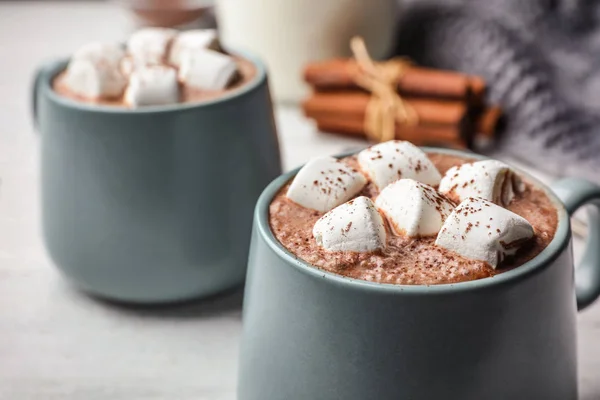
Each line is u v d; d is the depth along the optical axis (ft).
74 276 1.73
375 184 1.45
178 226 1.66
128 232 1.66
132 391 1.60
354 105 2.14
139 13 2.49
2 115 2.33
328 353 1.32
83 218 1.67
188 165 1.64
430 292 1.28
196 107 1.63
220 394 1.59
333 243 1.35
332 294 1.30
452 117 2.05
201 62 1.71
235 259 1.71
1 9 3.00
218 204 1.67
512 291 1.30
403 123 2.10
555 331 1.35
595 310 1.71
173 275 1.69
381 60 2.34
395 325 1.29
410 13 2.40
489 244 1.32
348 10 2.21
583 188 1.44
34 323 1.73
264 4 2.22
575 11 2.21
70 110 1.63
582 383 1.57
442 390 1.31
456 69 2.27
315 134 2.22
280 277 1.34
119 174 1.63
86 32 2.76
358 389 1.32
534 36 2.22
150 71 1.68
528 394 1.34
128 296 1.72
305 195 1.43
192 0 2.53
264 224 1.39
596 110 2.12
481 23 2.25
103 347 1.68
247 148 1.69
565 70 2.19
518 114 2.11
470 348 1.30
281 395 1.37
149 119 1.61
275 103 2.36
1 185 2.08
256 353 1.40
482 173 1.42
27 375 1.63
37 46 2.66
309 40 2.24
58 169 1.67
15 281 1.83
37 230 1.96
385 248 1.35
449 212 1.38
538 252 1.34
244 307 1.44
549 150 2.03
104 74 1.70
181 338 1.69
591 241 1.53
